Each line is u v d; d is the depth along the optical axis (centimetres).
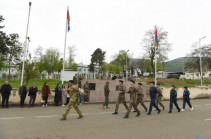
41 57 4834
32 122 700
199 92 1983
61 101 1242
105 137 524
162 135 554
